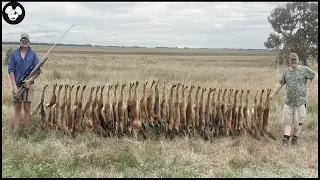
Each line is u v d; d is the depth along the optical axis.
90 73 18.41
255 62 43.81
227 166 6.16
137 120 7.45
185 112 7.65
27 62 7.63
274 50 28.17
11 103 10.01
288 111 7.40
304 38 26.30
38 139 7.21
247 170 6.02
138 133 7.60
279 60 27.17
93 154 6.15
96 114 7.51
